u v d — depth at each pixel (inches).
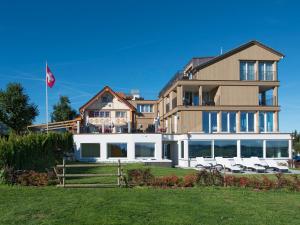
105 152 1736.0
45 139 1122.7
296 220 525.7
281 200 669.9
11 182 759.1
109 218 502.0
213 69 1891.0
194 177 796.6
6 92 2048.5
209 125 1863.9
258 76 1907.0
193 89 1975.9
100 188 743.7
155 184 780.0
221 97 1879.9
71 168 1221.1
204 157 1755.7
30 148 948.0
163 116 2321.6
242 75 1911.9
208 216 527.2
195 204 601.3
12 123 2036.2
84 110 2186.3
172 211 548.1
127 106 2212.1
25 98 2075.5
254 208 589.6
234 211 563.2
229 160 1631.4
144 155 1748.3
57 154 1353.3
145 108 2849.4
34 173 778.2
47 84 1569.9
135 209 553.3
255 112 1886.1
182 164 1786.4
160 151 1749.5
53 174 789.9
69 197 639.8
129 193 685.3
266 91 1990.7
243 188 784.3
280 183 796.6
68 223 480.1
